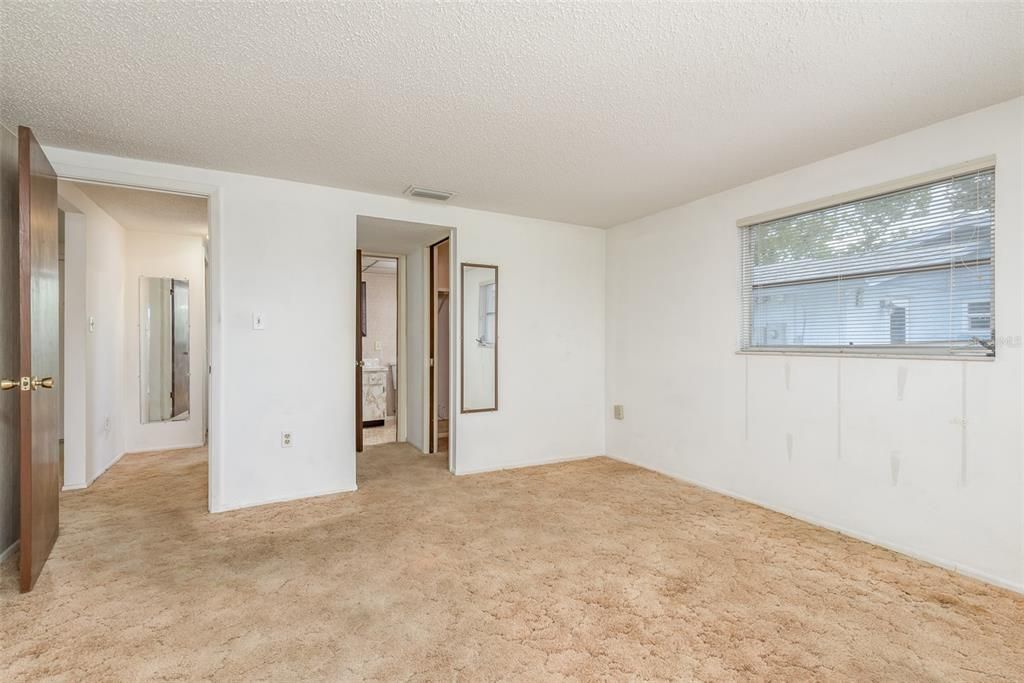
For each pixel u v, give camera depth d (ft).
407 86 6.95
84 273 12.08
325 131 8.49
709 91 7.07
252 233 10.83
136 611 6.59
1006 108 7.37
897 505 8.60
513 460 14.39
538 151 9.38
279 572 7.72
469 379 13.73
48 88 6.98
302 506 10.81
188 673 5.39
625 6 5.23
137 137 8.71
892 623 6.38
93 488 12.05
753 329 11.36
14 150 8.43
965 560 7.76
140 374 16.05
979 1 5.09
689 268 12.82
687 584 7.38
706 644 5.93
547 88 7.00
